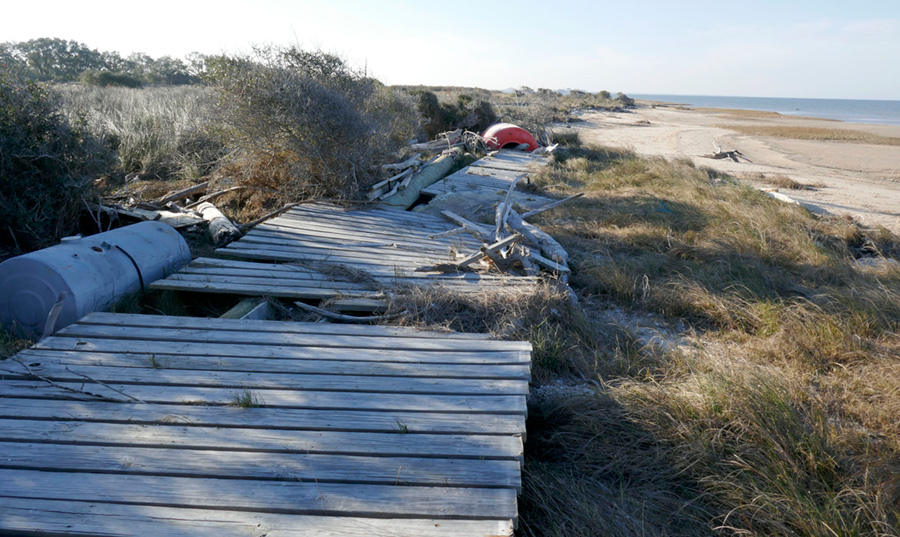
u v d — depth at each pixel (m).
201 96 13.76
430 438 3.18
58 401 3.43
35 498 2.62
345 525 2.52
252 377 3.82
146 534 2.43
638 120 44.22
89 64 59.12
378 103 12.69
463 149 18.69
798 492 3.05
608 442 3.62
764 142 29.48
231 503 2.62
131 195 8.88
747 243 8.29
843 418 4.09
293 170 9.81
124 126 12.95
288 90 9.41
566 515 2.94
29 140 6.36
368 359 4.18
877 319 5.61
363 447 3.07
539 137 23.70
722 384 3.90
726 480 3.21
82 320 4.60
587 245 8.33
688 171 14.36
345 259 6.66
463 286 5.87
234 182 9.98
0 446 2.98
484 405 3.54
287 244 7.16
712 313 5.90
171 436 3.11
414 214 9.56
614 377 4.58
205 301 5.79
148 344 4.27
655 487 3.24
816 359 4.93
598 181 13.45
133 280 5.37
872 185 16.30
